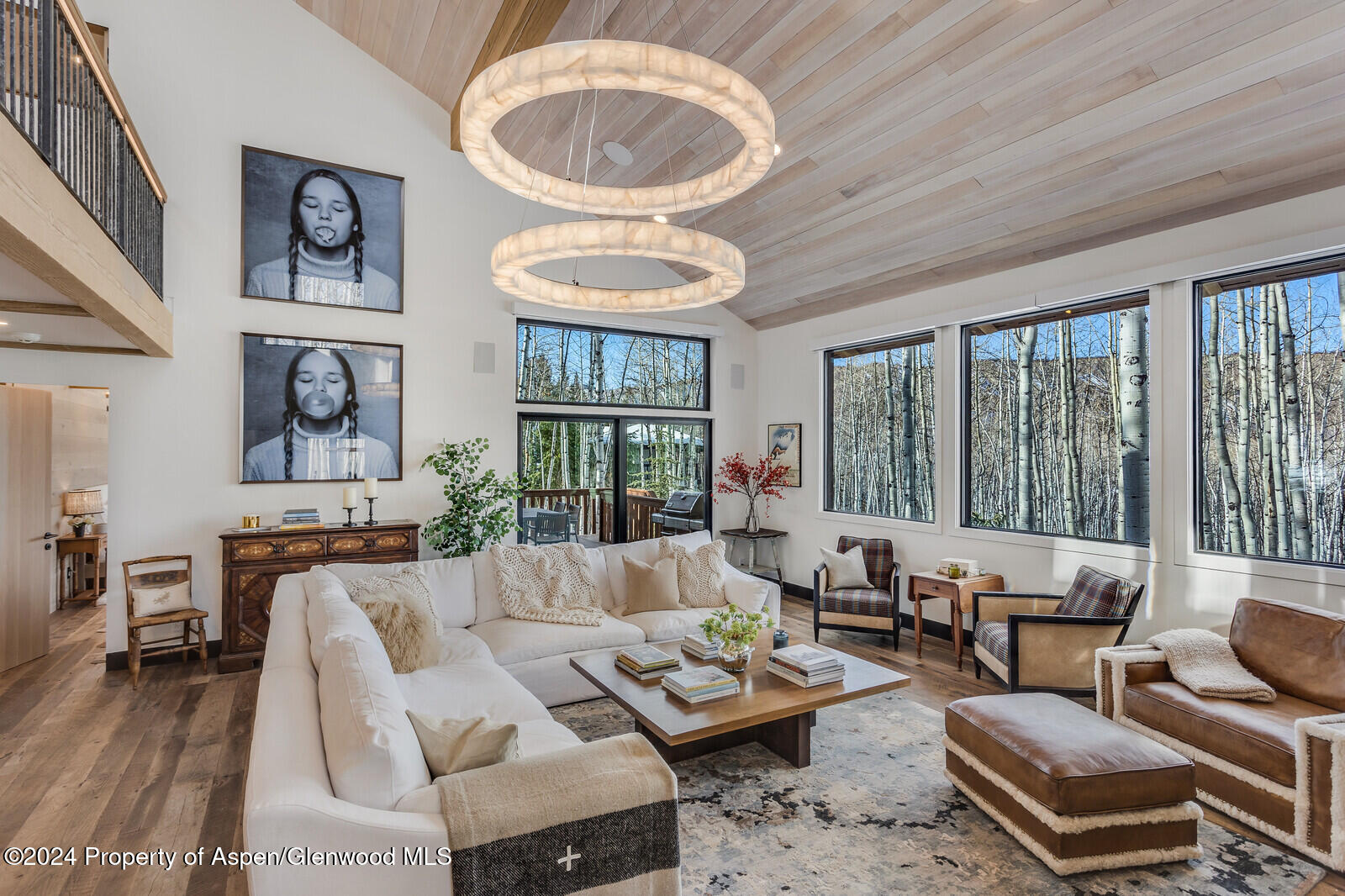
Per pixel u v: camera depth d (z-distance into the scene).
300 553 4.45
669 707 2.69
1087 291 4.13
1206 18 2.71
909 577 5.39
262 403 4.69
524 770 1.68
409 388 5.18
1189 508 3.74
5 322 3.40
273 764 1.57
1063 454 4.45
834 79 3.62
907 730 3.38
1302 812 2.30
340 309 4.96
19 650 4.40
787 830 2.48
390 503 5.10
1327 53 2.66
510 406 5.58
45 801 2.70
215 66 4.60
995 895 2.12
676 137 4.43
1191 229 3.68
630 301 3.19
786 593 6.62
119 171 3.08
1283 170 3.21
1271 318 3.51
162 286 4.38
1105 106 3.21
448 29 4.45
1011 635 3.64
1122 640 3.58
